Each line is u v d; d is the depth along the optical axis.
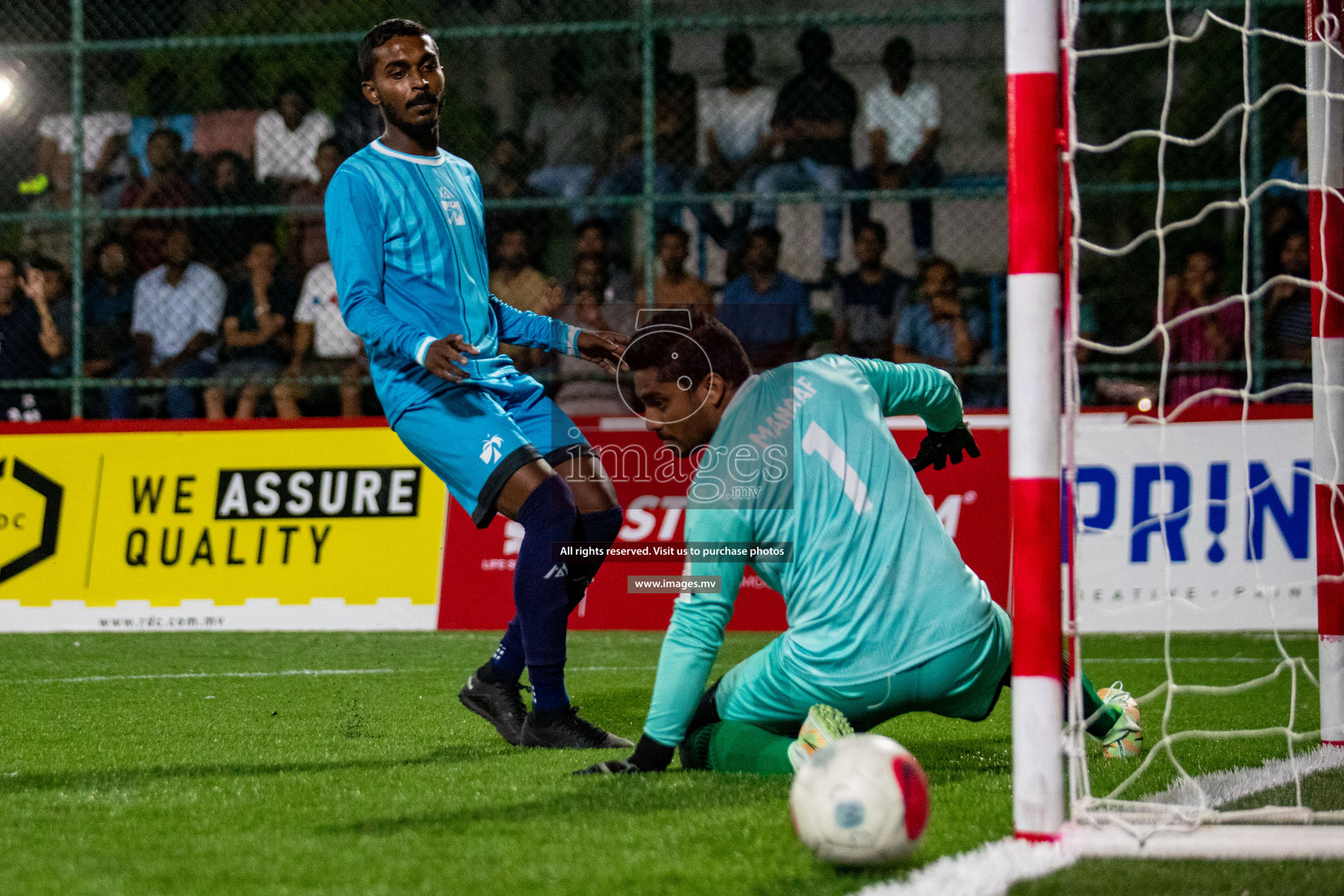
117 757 5.55
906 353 12.39
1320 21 5.40
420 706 7.11
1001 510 10.59
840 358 4.90
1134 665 9.05
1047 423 3.75
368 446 11.19
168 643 10.16
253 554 11.08
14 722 6.60
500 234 12.61
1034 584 3.77
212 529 11.16
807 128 13.19
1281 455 10.62
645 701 7.34
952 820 4.13
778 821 4.11
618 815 4.23
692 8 15.49
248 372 12.58
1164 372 4.48
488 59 14.85
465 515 10.97
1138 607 4.50
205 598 11.01
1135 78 14.02
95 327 12.81
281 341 12.64
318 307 12.57
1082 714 4.06
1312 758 5.30
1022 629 3.77
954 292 12.35
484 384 5.79
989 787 4.68
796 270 13.36
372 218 5.77
